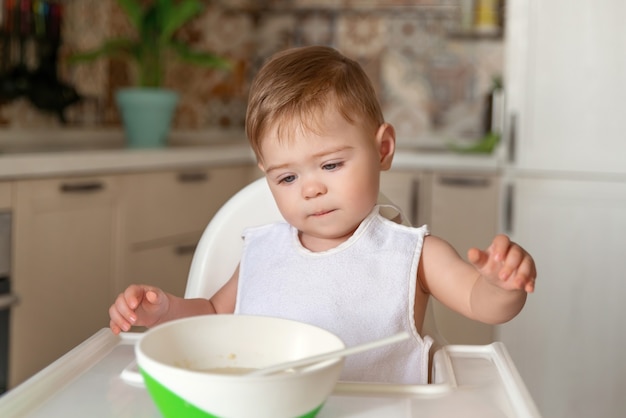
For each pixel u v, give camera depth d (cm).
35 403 68
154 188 270
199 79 395
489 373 78
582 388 280
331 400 69
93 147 294
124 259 257
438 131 378
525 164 283
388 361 88
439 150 337
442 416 66
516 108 282
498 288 79
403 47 380
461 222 300
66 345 235
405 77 380
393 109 382
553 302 282
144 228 266
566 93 279
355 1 383
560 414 282
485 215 298
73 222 234
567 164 280
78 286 238
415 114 380
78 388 72
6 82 273
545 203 282
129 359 81
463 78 374
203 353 68
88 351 81
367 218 93
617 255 277
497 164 295
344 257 91
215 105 398
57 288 229
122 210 255
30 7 281
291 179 90
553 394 282
